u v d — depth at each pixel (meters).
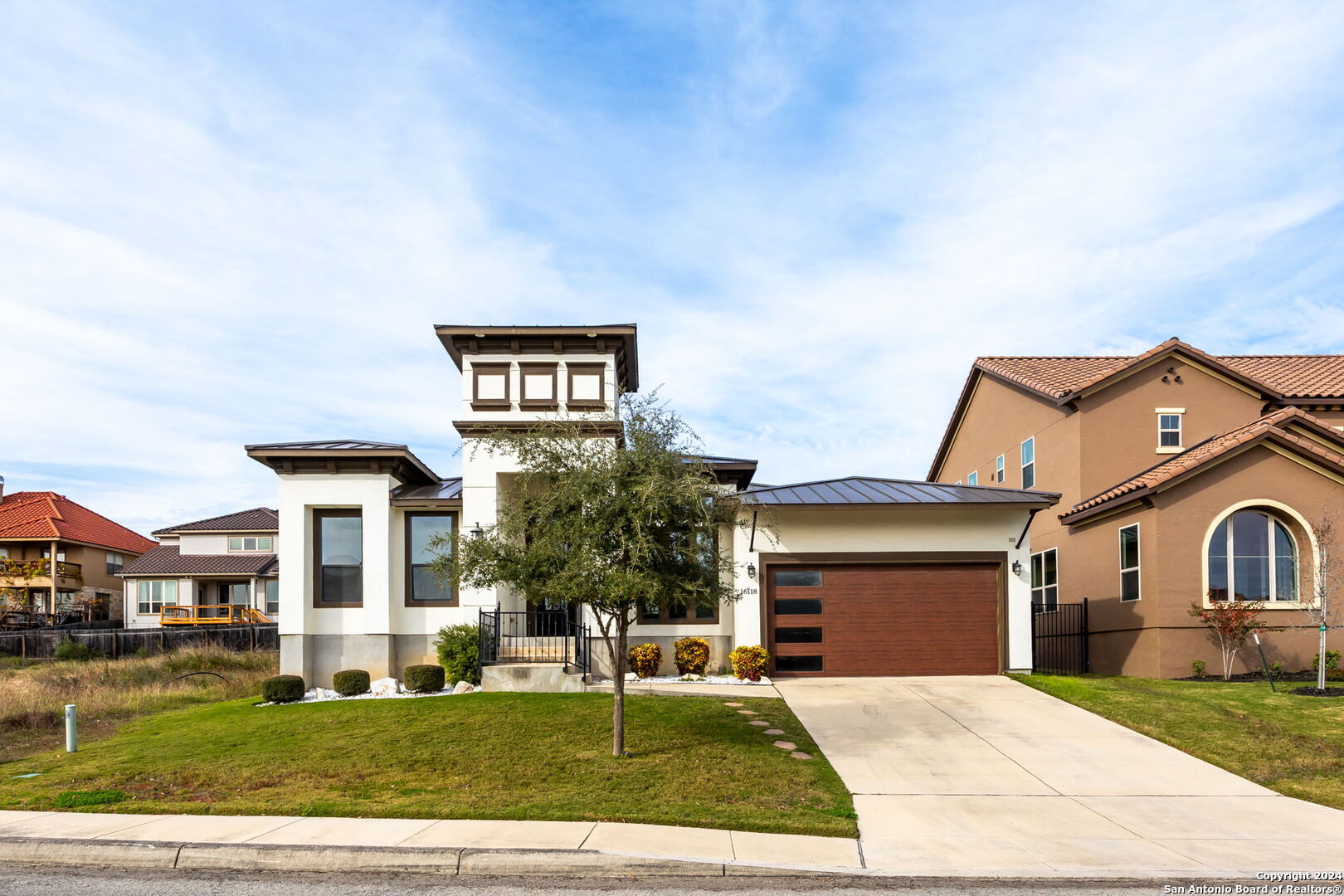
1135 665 18.36
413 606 18.69
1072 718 13.76
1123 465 21.11
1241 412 21.42
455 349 18.97
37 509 45.97
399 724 13.24
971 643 18.09
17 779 11.12
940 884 7.21
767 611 18.00
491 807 9.07
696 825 8.52
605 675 17.52
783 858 7.62
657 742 12.00
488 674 16.27
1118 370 20.95
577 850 7.62
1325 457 17.44
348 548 18.75
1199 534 17.66
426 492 19.25
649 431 11.37
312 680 18.14
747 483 19.34
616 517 10.94
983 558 18.25
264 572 41.28
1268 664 17.27
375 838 8.02
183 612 40.91
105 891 7.05
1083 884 7.22
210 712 16.25
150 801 9.64
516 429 18.11
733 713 13.77
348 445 18.80
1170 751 11.85
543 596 11.38
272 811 9.03
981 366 27.28
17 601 40.69
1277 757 11.36
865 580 18.23
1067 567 21.69
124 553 49.09
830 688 16.41
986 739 12.47
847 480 20.34
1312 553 17.41
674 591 11.16
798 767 10.80
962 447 30.08
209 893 7.00
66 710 13.22
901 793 9.98
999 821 8.98
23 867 7.73
